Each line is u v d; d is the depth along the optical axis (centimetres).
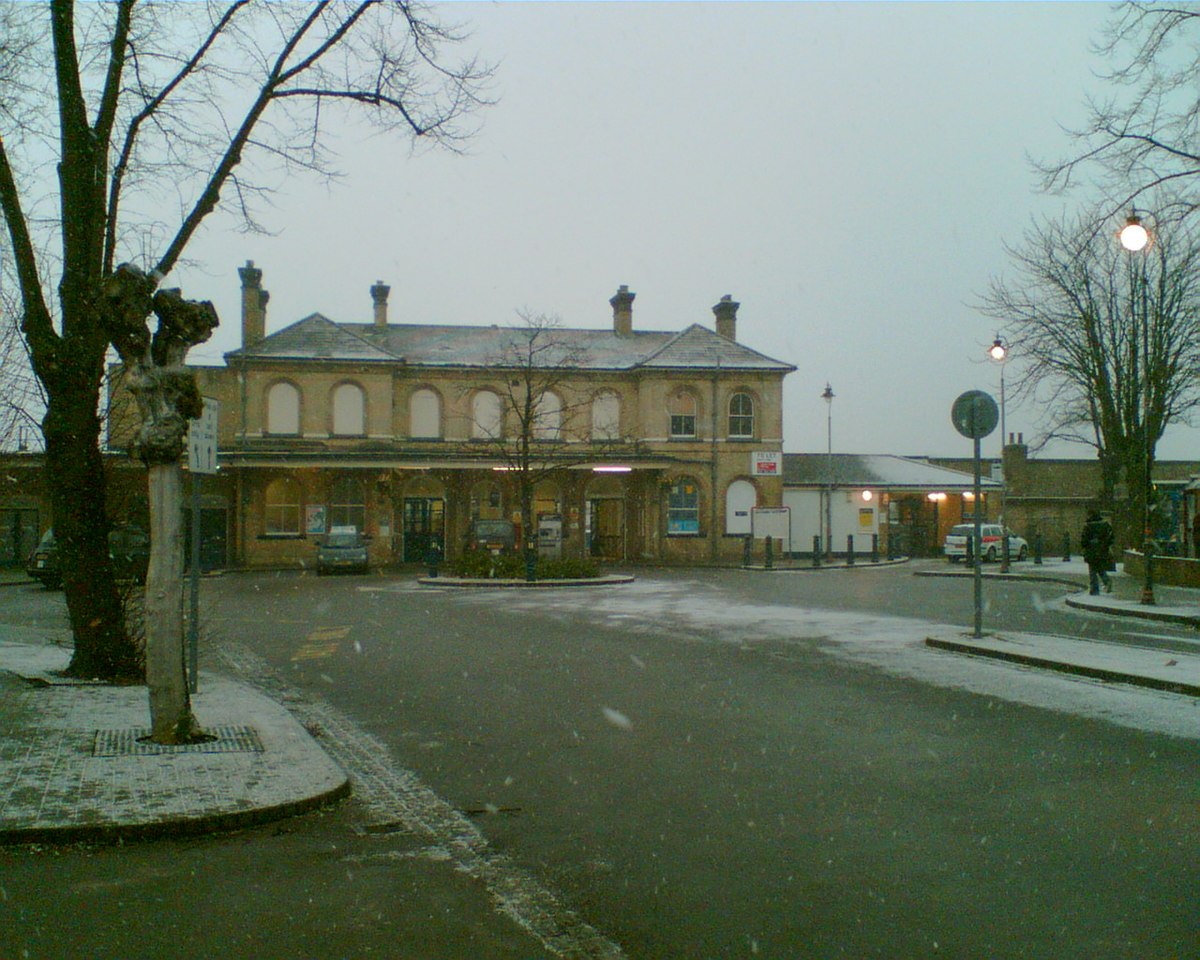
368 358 4247
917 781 757
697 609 2112
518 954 466
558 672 1295
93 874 576
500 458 3966
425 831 662
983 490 5012
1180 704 1052
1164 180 1479
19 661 1273
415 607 2211
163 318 844
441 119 1200
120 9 1121
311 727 994
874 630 1717
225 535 4172
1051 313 3284
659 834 640
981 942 468
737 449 4566
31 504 3894
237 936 487
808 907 514
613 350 4747
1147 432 2978
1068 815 669
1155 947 461
